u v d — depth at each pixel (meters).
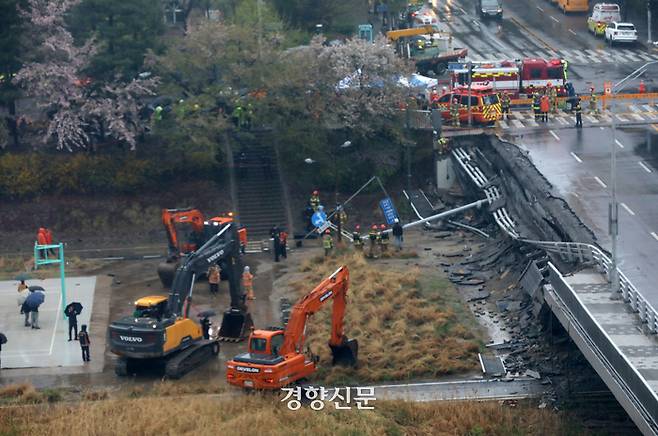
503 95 163.75
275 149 157.00
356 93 153.62
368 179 153.62
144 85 153.25
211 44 153.25
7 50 152.12
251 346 95.81
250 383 94.94
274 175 154.25
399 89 154.00
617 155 141.50
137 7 155.12
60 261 118.62
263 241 143.25
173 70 152.75
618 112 163.25
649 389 74.38
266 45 155.88
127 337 100.88
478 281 122.50
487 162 145.62
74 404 96.31
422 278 124.62
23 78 151.12
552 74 170.00
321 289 99.06
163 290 127.25
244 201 151.25
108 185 150.75
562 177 133.75
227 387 98.88
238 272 113.38
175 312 105.19
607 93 167.00
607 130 153.88
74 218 148.50
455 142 153.62
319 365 103.25
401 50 189.38
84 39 159.38
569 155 142.50
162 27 162.88
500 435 88.44
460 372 101.25
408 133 155.25
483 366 101.38
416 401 94.50
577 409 91.81
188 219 129.25
